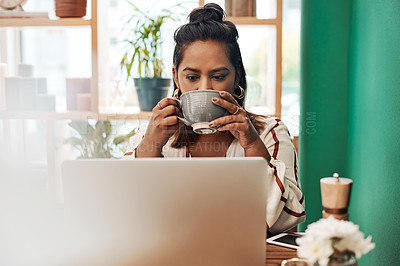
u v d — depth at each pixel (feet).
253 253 2.66
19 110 5.76
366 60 5.49
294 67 6.89
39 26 6.25
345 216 2.63
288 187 4.01
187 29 4.27
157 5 6.08
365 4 5.56
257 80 6.84
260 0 6.33
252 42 6.71
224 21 4.35
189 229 2.62
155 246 2.64
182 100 3.44
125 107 6.32
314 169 6.59
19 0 6.30
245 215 2.62
